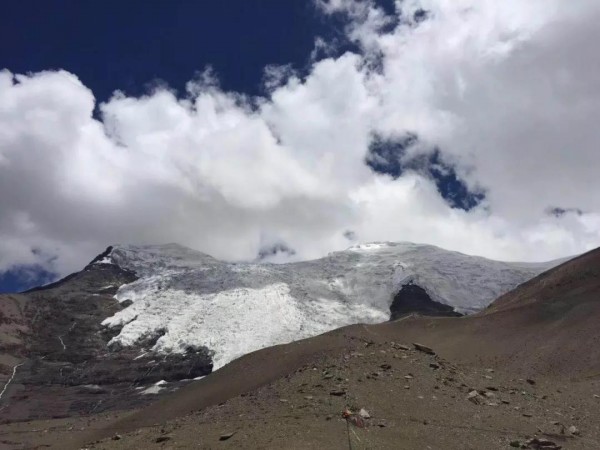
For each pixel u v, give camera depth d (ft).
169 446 91.20
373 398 107.86
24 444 210.38
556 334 221.05
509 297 333.42
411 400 108.88
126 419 203.00
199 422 107.96
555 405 122.11
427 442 90.17
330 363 132.05
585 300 241.55
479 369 146.72
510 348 228.02
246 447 84.94
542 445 92.89
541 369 193.98
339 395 108.99
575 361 188.55
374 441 87.35
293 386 118.62
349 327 216.95
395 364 130.62
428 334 276.82
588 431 106.11
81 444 179.42
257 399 116.37
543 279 313.32
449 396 114.42
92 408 389.60
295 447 83.30
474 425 100.42
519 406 116.16
